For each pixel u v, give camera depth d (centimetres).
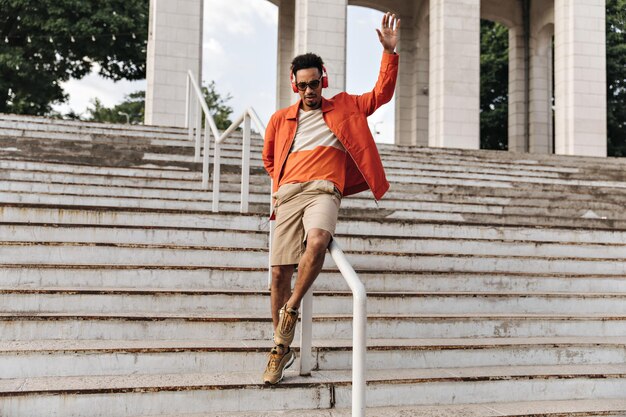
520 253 593
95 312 390
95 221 520
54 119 1004
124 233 481
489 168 1077
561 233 654
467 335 428
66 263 442
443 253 561
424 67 2075
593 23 1670
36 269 412
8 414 290
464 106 1594
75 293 387
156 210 534
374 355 372
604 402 363
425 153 1142
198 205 658
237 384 319
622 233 671
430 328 420
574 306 491
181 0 1488
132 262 456
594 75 1659
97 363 334
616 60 2556
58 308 384
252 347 354
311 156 314
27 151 823
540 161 1180
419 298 451
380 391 341
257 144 1036
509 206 824
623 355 420
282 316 313
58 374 329
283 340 318
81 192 663
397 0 2091
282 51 1956
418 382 347
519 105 2105
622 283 546
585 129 1647
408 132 2088
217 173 597
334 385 331
